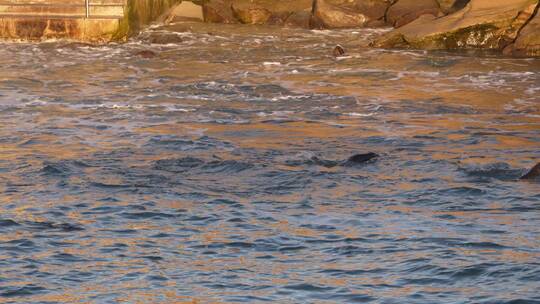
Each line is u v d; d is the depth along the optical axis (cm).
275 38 5225
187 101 3441
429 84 3791
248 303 1471
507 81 3847
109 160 2539
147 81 3866
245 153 2634
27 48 4756
